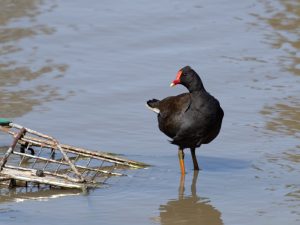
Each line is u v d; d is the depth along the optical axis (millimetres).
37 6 23422
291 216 11523
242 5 23109
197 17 22297
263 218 11484
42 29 21656
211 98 13664
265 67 18812
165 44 20531
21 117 16078
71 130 15555
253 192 12648
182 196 12539
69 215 11625
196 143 13789
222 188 12914
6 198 12320
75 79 18328
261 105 16641
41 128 15578
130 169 13867
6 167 13109
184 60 19438
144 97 17344
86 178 13242
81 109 16625
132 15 22531
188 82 13695
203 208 11984
